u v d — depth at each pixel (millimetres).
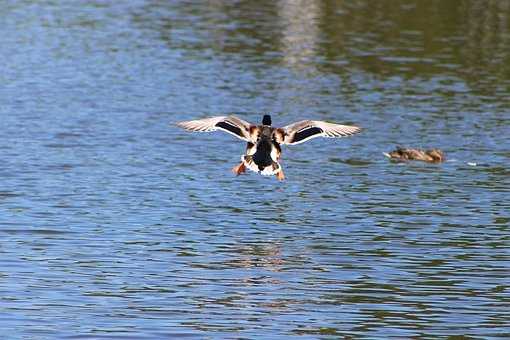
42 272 26359
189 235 29828
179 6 74688
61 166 37125
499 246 29391
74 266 26906
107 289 25266
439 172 37812
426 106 48406
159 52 59469
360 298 25094
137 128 43094
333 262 27734
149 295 24953
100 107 46500
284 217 31844
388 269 27234
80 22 68375
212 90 50562
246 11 73125
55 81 51656
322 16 71250
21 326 22750
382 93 50844
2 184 34594
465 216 32312
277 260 27812
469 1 77000
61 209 32000
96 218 31188
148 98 48562
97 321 23172
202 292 25234
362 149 41062
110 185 34906
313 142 41969
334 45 62250
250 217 31797
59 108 46031
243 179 36281
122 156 38875
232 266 27266
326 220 31625
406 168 38281
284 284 25953
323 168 38156
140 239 29375
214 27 67125
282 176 15508
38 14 70750
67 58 57406
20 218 30891
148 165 37719
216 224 30969
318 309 24250
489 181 36688
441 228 31000
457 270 27266
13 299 24391
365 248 28984
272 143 15617
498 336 22781
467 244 29516
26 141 40375
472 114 47062
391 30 66812
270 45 61969
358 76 54562
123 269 26797
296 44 62312
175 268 26969
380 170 38000
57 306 24047
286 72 55125
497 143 42156
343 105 48156
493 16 71938
